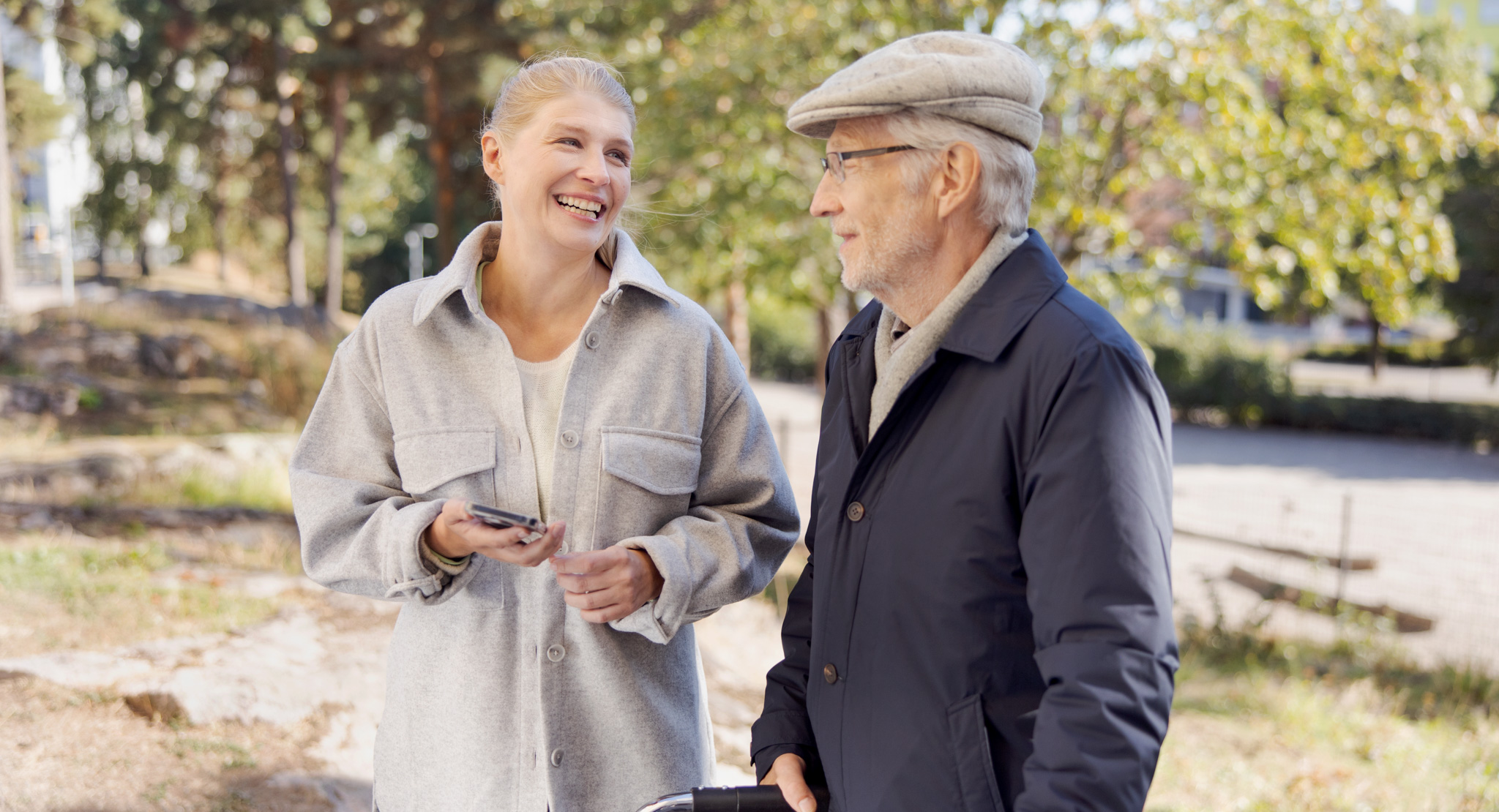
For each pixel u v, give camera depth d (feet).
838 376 5.08
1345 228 27.61
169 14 82.12
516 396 5.25
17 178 111.75
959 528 4.09
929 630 4.15
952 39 4.51
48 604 13.51
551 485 5.20
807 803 4.73
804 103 4.56
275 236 117.39
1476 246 76.69
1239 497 50.08
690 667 5.65
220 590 14.89
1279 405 84.12
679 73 29.76
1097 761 3.48
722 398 5.70
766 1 30.22
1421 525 42.68
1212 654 24.23
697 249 28.71
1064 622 3.70
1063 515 3.76
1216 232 28.96
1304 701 19.54
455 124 69.05
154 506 22.36
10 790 8.62
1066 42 27.04
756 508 5.74
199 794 9.09
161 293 51.55
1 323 43.78
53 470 25.31
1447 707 20.85
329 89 82.43
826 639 4.59
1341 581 28.84
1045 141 26.94
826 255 28.50
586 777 5.24
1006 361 4.11
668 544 5.09
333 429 5.47
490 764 5.15
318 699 11.09
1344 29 28.48
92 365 41.32
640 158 26.84
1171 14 27.32
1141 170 27.53
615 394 5.29
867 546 4.41
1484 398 100.12
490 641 5.17
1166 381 86.69
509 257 5.47
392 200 139.74
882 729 4.29
